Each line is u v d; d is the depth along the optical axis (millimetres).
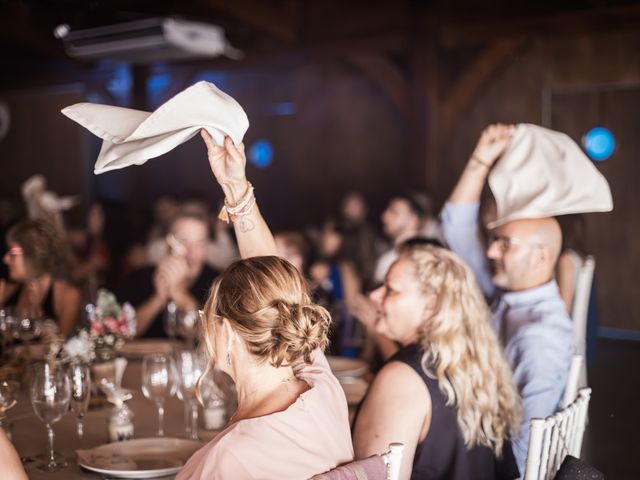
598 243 6910
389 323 2107
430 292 2033
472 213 2857
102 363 2654
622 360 5645
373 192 8344
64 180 10102
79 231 7207
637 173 6750
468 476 1938
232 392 2438
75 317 3887
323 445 1341
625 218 6828
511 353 2512
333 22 7805
